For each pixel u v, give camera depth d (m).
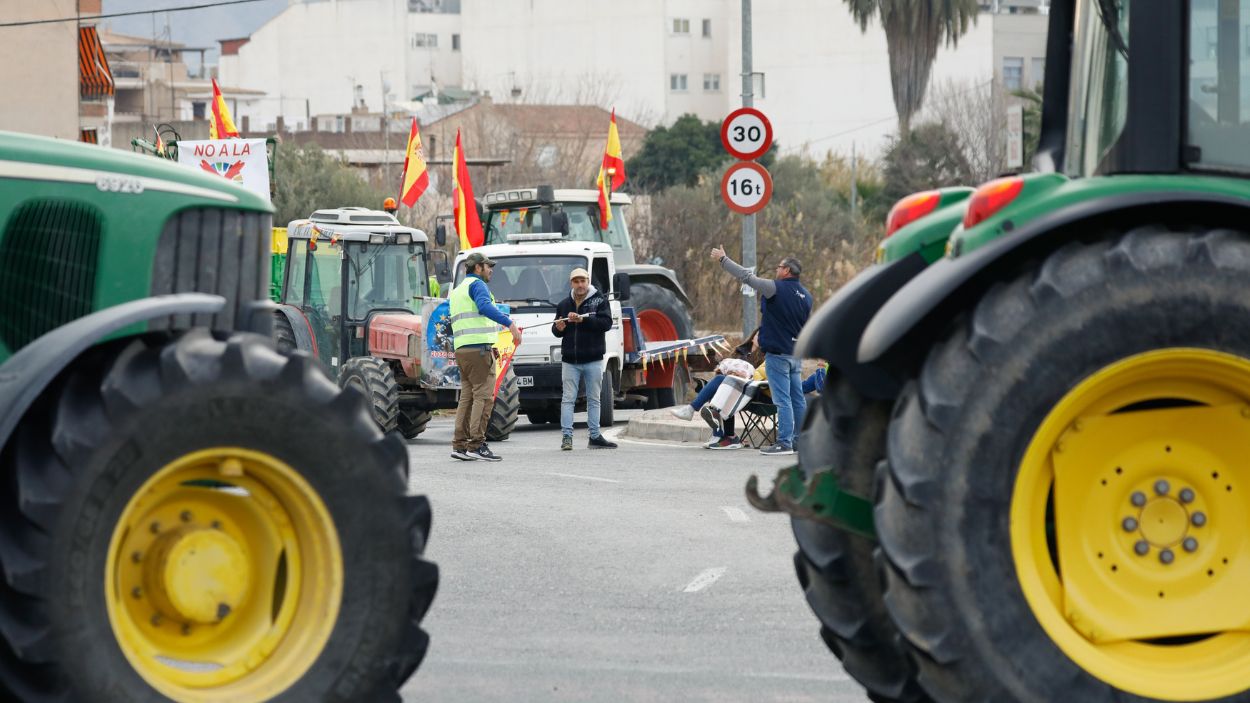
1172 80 12.68
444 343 48.25
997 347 12.05
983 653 11.98
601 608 20.53
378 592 13.52
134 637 13.05
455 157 65.56
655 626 19.42
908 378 13.32
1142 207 12.47
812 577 14.27
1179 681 12.12
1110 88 13.42
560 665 17.39
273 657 13.41
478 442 40.12
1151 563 12.34
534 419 56.59
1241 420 12.34
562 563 23.84
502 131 180.12
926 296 11.98
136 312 12.70
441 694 16.14
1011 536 12.06
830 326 13.70
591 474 36.06
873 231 118.88
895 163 147.75
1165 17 12.67
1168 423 12.34
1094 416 12.30
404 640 13.64
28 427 12.70
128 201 14.49
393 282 52.41
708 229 104.25
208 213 14.87
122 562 13.06
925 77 143.38
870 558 13.98
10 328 14.23
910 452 12.16
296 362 13.36
